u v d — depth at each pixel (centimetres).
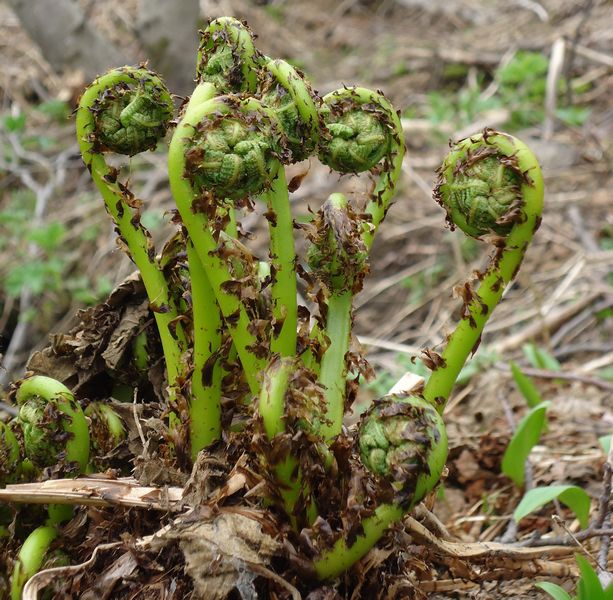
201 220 34
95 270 131
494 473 62
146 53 150
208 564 35
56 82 168
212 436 40
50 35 160
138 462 41
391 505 35
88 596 37
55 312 128
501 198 36
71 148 156
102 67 161
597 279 106
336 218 36
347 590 38
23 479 44
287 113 35
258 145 33
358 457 37
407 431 34
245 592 35
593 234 116
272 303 38
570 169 132
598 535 48
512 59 163
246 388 41
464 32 202
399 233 124
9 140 157
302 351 38
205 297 38
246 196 34
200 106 33
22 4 160
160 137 39
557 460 63
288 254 36
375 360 97
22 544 43
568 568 46
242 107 33
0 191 151
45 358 48
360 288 38
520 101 154
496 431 70
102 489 39
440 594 47
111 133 38
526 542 50
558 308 103
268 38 204
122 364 47
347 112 38
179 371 41
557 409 73
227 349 39
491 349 94
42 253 135
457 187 36
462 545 44
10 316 130
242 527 35
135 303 47
